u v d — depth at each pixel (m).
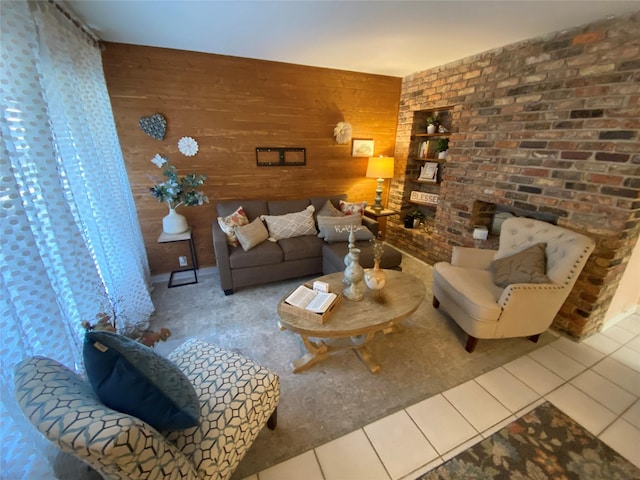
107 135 2.23
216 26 2.14
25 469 0.98
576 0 1.68
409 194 4.08
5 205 1.02
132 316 2.26
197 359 1.37
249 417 1.17
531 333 2.09
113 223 2.13
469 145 2.93
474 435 1.48
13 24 1.17
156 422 0.86
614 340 2.24
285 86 3.15
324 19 2.03
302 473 1.30
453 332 2.30
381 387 1.77
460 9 1.86
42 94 1.31
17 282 1.06
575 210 2.15
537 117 2.32
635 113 1.79
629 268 2.22
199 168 3.03
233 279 2.77
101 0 1.72
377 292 2.00
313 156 3.55
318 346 1.96
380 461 1.35
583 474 1.31
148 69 2.60
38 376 0.87
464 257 2.52
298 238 3.12
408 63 3.09
